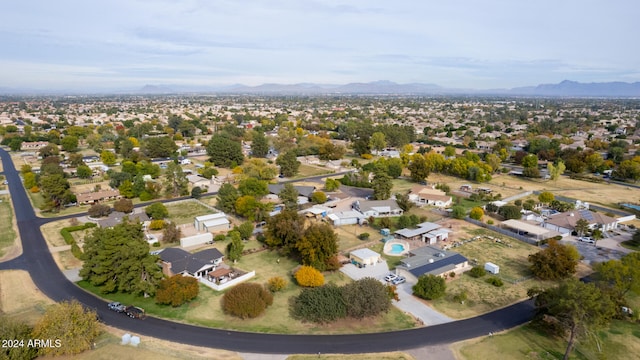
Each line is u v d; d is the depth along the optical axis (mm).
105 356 48875
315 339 53781
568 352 49156
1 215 105250
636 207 114688
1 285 68375
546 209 115062
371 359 49625
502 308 62500
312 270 67875
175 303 60562
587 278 72562
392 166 157625
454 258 78375
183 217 105562
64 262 77750
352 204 119000
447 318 59531
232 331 55562
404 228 97188
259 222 100875
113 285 64812
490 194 130625
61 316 49375
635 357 50906
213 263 74562
